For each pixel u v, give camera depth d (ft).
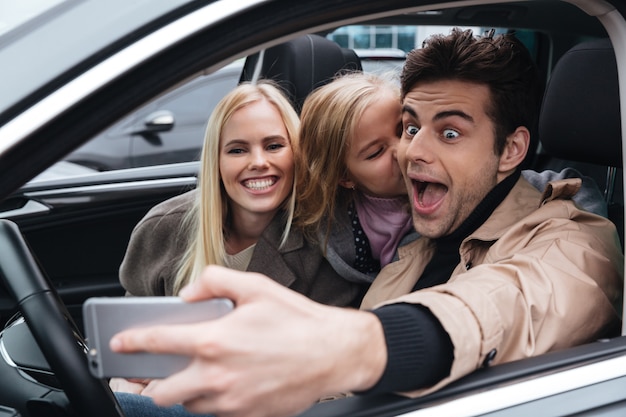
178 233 6.05
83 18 2.70
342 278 5.62
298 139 5.41
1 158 2.50
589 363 3.33
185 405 2.56
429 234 4.68
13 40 2.69
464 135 4.46
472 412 3.02
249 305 2.49
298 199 5.42
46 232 7.86
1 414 3.20
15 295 4.13
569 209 4.45
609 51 5.03
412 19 7.36
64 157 2.60
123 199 8.11
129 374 2.53
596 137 5.17
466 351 3.03
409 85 4.57
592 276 4.00
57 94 2.56
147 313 2.51
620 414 3.17
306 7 2.84
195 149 17.35
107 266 8.22
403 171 4.79
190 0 2.70
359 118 5.12
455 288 3.34
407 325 2.97
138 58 2.62
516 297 3.52
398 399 3.03
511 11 7.40
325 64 7.66
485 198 4.61
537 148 8.14
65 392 3.91
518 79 4.50
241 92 5.38
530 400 3.12
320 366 2.54
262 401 2.49
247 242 5.79
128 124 16.83
